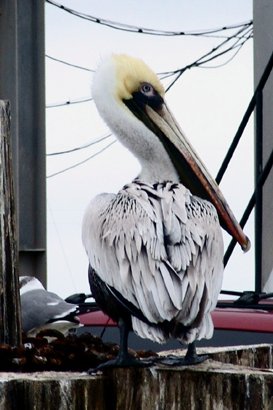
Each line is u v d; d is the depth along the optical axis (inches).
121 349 374.6
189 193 381.7
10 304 436.8
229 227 403.2
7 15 812.0
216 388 367.9
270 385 367.6
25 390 363.6
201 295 366.6
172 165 405.1
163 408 370.9
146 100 407.5
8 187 438.0
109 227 377.1
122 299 371.9
